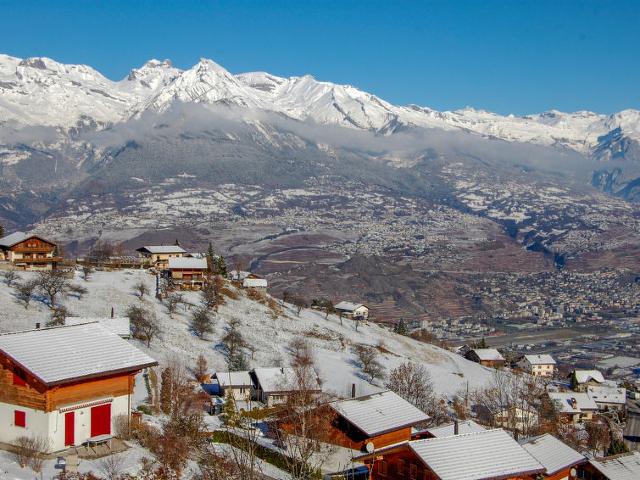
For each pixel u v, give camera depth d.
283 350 131.75
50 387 50.56
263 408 85.62
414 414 68.75
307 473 55.59
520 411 104.06
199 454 56.09
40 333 54.59
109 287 143.88
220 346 124.25
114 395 54.78
